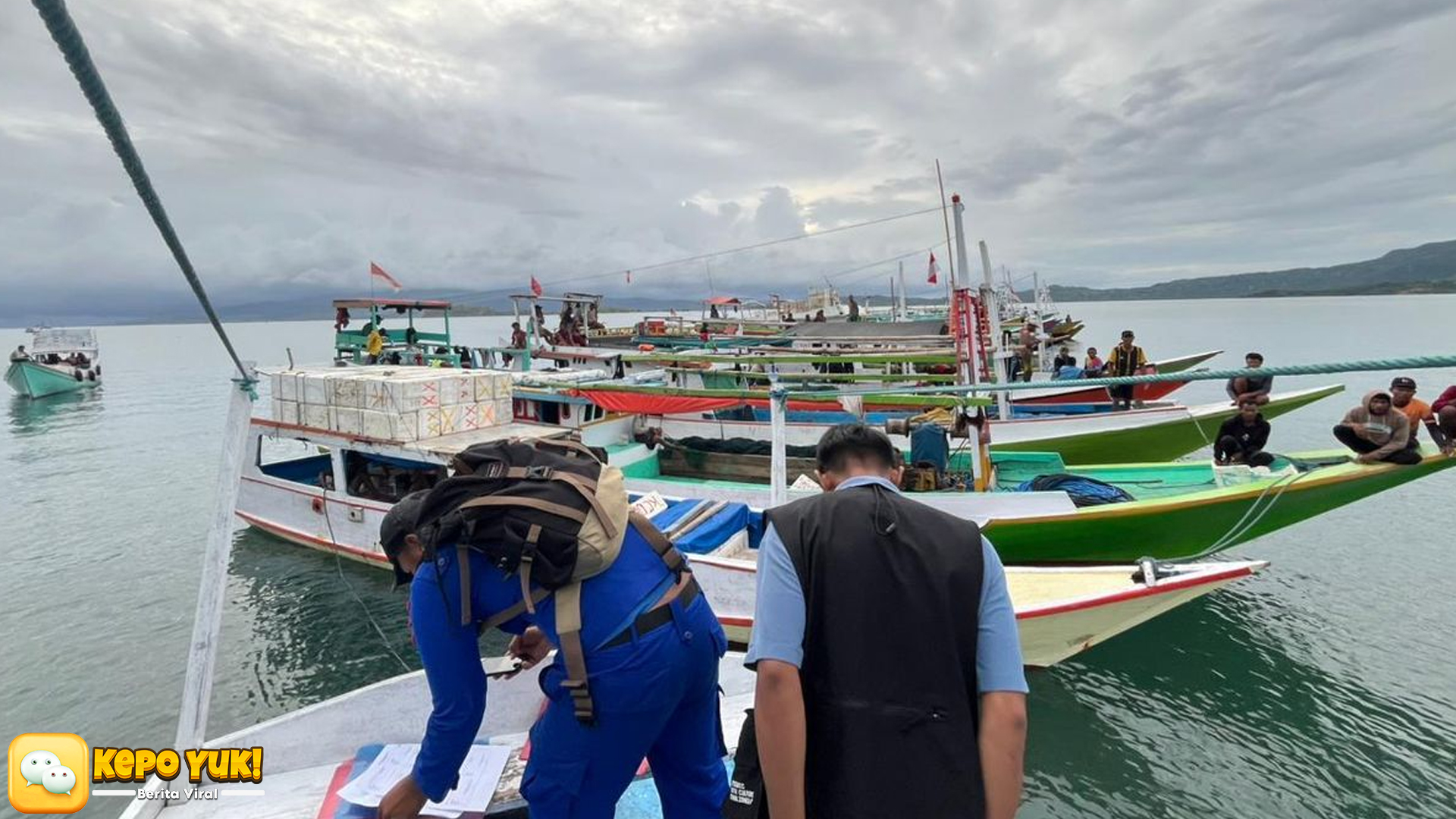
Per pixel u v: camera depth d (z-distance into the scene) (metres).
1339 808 5.33
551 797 2.56
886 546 1.90
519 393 11.76
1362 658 7.35
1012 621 1.89
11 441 21.52
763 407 14.39
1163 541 8.12
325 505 9.97
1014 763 1.77
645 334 21.83
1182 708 6.63
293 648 8.06
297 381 9.47
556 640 2.47
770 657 1.88
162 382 39.53
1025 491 8.81
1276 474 8.86
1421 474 7.59
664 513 8.05
